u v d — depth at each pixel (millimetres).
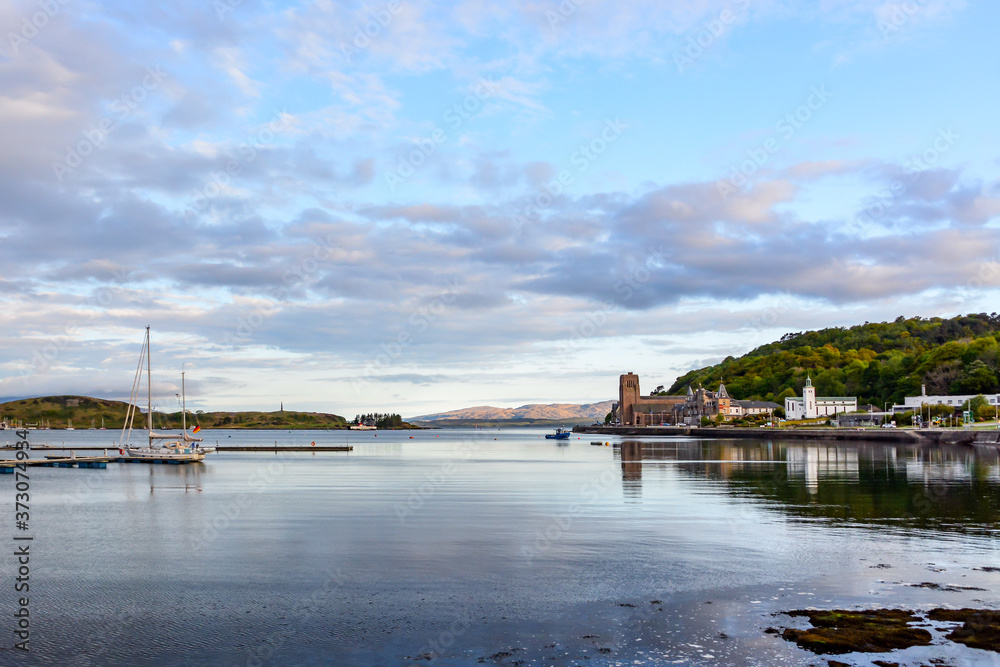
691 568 32500
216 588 30172
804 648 22703
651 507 51250
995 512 47719
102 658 22875
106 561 35125
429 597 28578
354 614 26641
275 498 59781
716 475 77812
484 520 45938
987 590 28578
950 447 140375
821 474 77438
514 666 21734
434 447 194500
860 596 27922
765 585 29609
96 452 153500
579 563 33594
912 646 22750
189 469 99312
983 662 21500
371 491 64750
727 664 21609
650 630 24531
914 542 37688
